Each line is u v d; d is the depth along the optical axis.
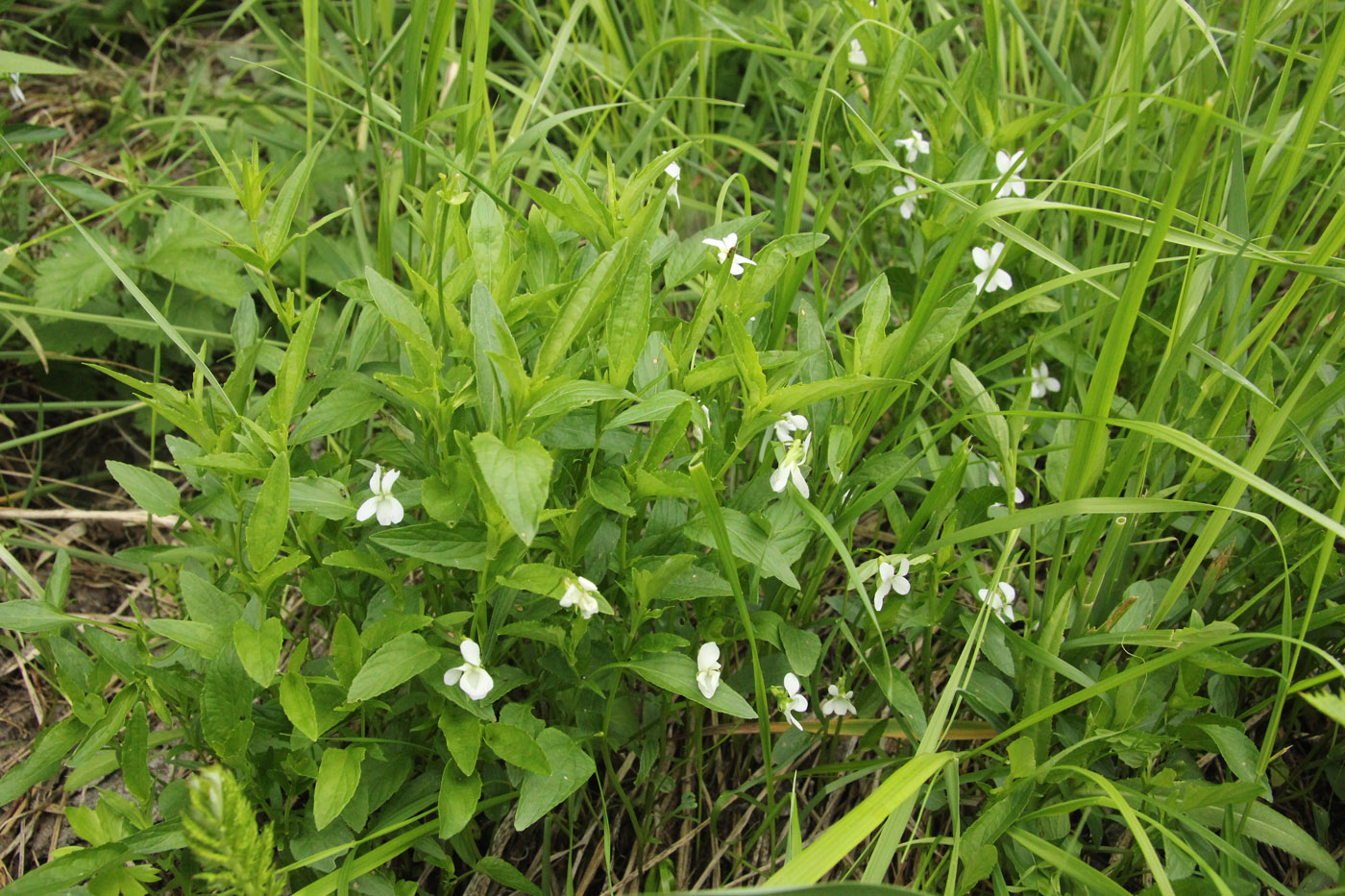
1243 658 0.47
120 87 0.80
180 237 0.61
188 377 0.64
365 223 0.69
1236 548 0.48
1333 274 0.38
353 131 0.73
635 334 0.34
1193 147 0.34
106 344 0.61
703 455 0.39
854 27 0.48
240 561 0.41
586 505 0.38
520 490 0.29
